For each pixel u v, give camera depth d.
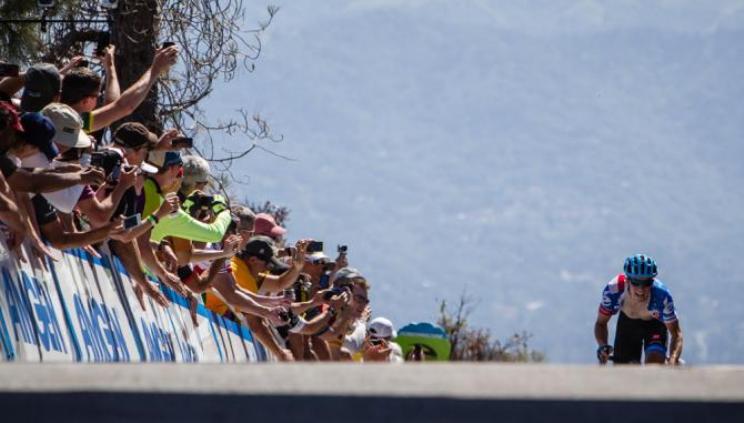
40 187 21.33
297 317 42.22
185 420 11.35
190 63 51.41
